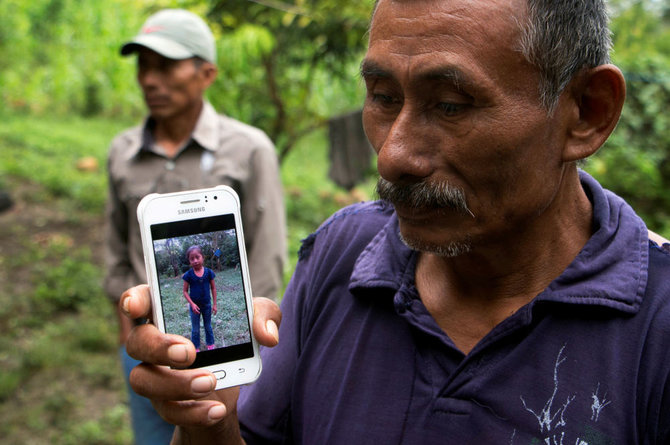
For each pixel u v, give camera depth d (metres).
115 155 2.87
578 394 0.91
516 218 0.94
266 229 2.78
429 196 0.91
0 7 10.77
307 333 1.19
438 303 1.08
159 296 1.07
